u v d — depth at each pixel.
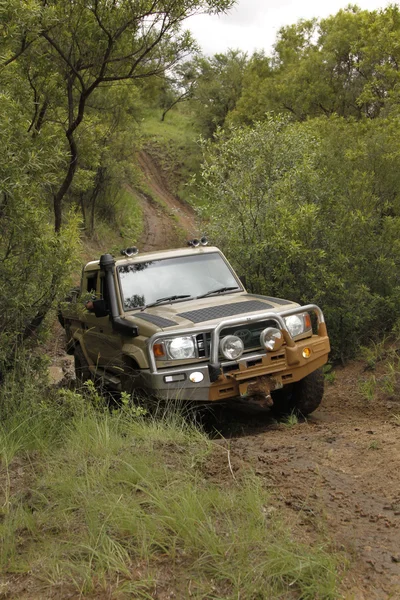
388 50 21.08
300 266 9.76
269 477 4.63
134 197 42.38
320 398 7.00
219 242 11.12
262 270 10.21
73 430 5.72
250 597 3.16
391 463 4.97
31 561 3.63
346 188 11.07
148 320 6.82
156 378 6.26
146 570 3.43
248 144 11.45
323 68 31.98
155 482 4.38
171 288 7.60
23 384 6.48
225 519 3.89
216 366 6.21
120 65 12.23
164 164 52.59
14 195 6.46
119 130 26.34
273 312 6.67
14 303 6.52
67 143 12.77
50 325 7.57
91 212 28.81
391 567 3.43
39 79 12.14
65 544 3.73
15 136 6.94
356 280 9.84
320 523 3.87
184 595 3.22
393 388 7.60
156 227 36.50
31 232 6.63
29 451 5.38
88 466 4.79
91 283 8.63
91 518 3.89
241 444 5.60
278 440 5.89
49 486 4.52
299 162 11.36
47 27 9.81
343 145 12.03
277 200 10.57
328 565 3.33
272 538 3.61
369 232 10.11
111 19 11.16
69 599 3.26
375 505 4.22
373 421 6.62
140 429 5.69
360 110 30.08
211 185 11.55
